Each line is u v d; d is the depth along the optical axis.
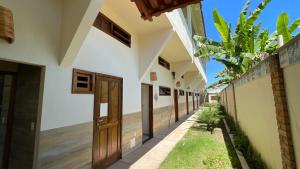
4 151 2.93
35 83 2.68
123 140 4.56
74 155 3.01
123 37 4.75
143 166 3.93
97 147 3.60
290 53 1.84
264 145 3.25
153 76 6.66
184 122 9.98
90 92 3.45
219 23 6.04
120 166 3.94
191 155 4.54
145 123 7.12
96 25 3.70
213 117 8.18
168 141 6.04
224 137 6.42
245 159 3.97
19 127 2.84
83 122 3.25
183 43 6.76
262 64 2.95
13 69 3.04
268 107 2.89
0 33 1.94
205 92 25.45
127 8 4.16
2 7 1.99
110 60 4.11
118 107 4.42
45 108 2.56
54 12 2.74
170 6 2.24
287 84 2.04
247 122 4.75
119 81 4.49
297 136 1.89
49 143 2.59
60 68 2.82
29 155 2.58
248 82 4.30
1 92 3.09
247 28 5.63
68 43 2.73
